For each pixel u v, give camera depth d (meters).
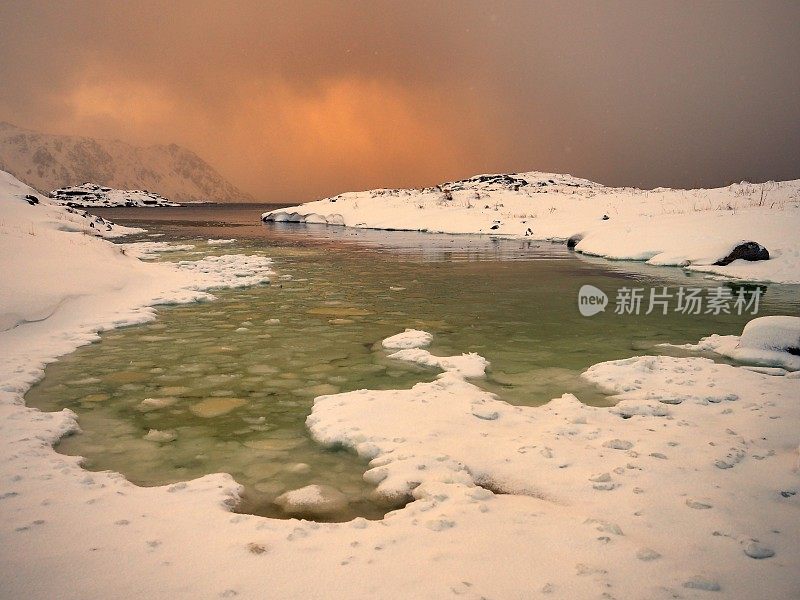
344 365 6.67
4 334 7.58
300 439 4.64
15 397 5.36
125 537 2.96
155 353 7.18
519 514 3.22
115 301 9.92
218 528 3.08
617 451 4.12
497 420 4.81
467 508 3.29
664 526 3.07
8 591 2.45
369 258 18.83
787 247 14.78
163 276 12.97
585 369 6.46
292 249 22.20
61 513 3.22
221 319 9.26
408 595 2.43
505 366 6.59
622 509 3.29
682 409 5.02
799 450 3.88
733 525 3.06
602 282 13.11
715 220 18.44
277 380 6.12
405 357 6.89
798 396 5.22
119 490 3.57
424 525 3.09
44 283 9.41
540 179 61.78
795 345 6.63
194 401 5.50
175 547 2.86
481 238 27.61
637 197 32.88
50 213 19.30
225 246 23.62
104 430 4.80
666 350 7.26
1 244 10.55
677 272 14.73
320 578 2.57
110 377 6.21
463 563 2.69
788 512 3.20
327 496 3.70
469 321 9.08
